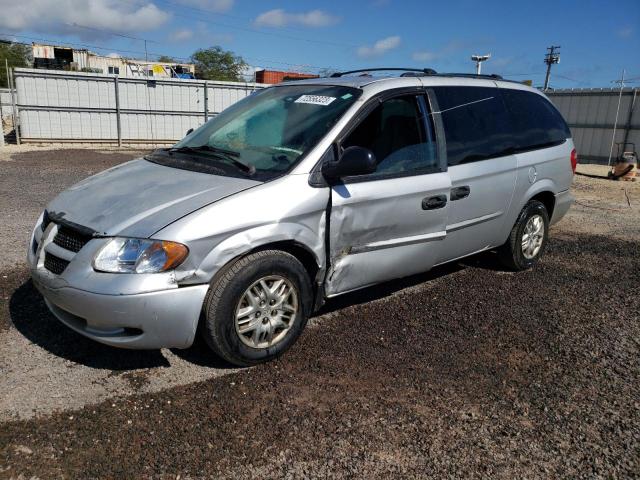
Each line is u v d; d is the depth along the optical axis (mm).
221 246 3264
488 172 4844
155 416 3035
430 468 2738
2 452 2691
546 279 5656
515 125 5328
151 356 3676
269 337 3623
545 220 5832
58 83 19781
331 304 4727
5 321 4047
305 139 3879
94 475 2574
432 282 5410
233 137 4238
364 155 3564
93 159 15617
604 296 5238
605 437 3041
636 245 7309
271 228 3436
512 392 3459
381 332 4215
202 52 66062
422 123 4402
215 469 2652
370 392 3377
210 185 3523
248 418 3057
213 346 3408
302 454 2793
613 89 18469
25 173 11812
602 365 3863
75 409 3059
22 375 3367
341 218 3793
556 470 2766
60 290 3217
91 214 3410
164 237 3133
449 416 3170
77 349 3713
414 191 4176
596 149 19203
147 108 21469
